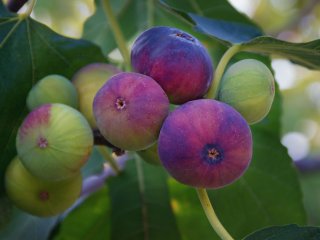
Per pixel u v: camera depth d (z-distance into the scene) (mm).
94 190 549
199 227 540
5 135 418
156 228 531
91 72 410
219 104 335
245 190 532
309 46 405
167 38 361
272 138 537
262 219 532
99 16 595
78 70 429
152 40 362
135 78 346
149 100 341
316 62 429
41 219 503
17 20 432
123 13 590
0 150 416
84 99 403
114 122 343
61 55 440
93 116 374
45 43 438
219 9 546
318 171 820
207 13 549
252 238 359
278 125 537
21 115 424
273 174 535
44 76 436
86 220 530
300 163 822
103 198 532
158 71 355
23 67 430
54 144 359
